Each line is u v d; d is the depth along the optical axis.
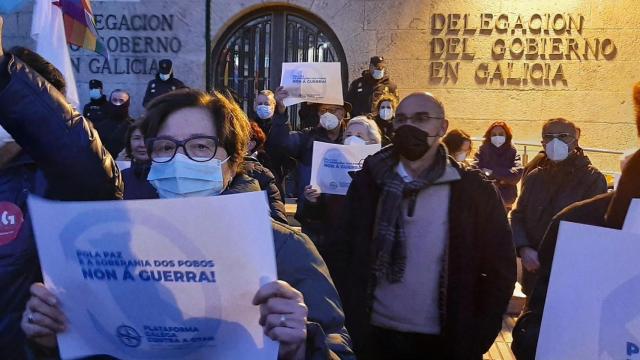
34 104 2.02
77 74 11.70
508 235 3.56
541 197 5.25
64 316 1.82
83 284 1.77
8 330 2.25
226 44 11.86
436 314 3.51
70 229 1.74
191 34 11.62
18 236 2.27
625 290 1.90
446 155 3.61
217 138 2.14
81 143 2.07
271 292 1.69
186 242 1.69
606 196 2.82
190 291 1.72
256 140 6.26
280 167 6.54
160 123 2.15
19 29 11.45
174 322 1.74
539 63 11.09
